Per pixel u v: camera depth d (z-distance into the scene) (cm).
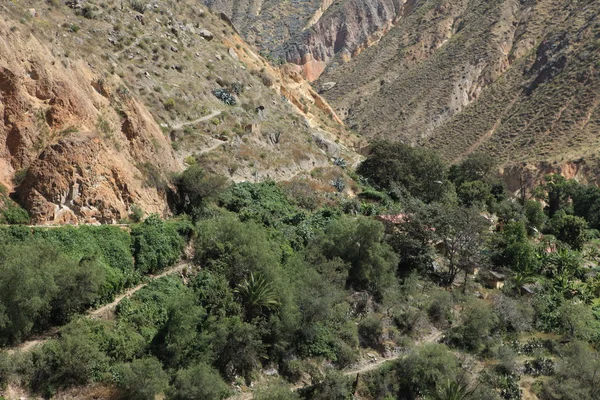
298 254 4041
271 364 3247
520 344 4288
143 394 2558
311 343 3453
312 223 4588
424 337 4031
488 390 3525
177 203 3953
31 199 2962
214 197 4178
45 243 2761
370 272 4141
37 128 3192
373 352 3706
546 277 5747
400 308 4091
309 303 3472
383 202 6103
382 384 3419
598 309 5125
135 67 5925
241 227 3716
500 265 5453
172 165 4228
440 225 4900
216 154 5456
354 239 4216
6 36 3216
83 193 3177
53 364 2488
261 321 3278
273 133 6506
